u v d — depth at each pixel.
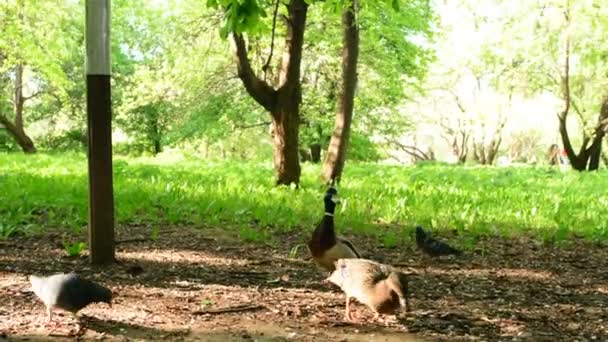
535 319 7.10
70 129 46.50
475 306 7.52
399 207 13.60
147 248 9.96
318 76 32.00
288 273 8.73
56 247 9.82
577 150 52.94
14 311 6.73
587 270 9.52
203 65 27.30
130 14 42.25
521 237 11.84
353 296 6.67
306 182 18.73
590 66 33.44
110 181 8.59
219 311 6.94
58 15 32.19
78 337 6.09
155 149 44.88
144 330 6.34
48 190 15.14
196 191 15.38
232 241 10.70
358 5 17.53
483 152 53.34
